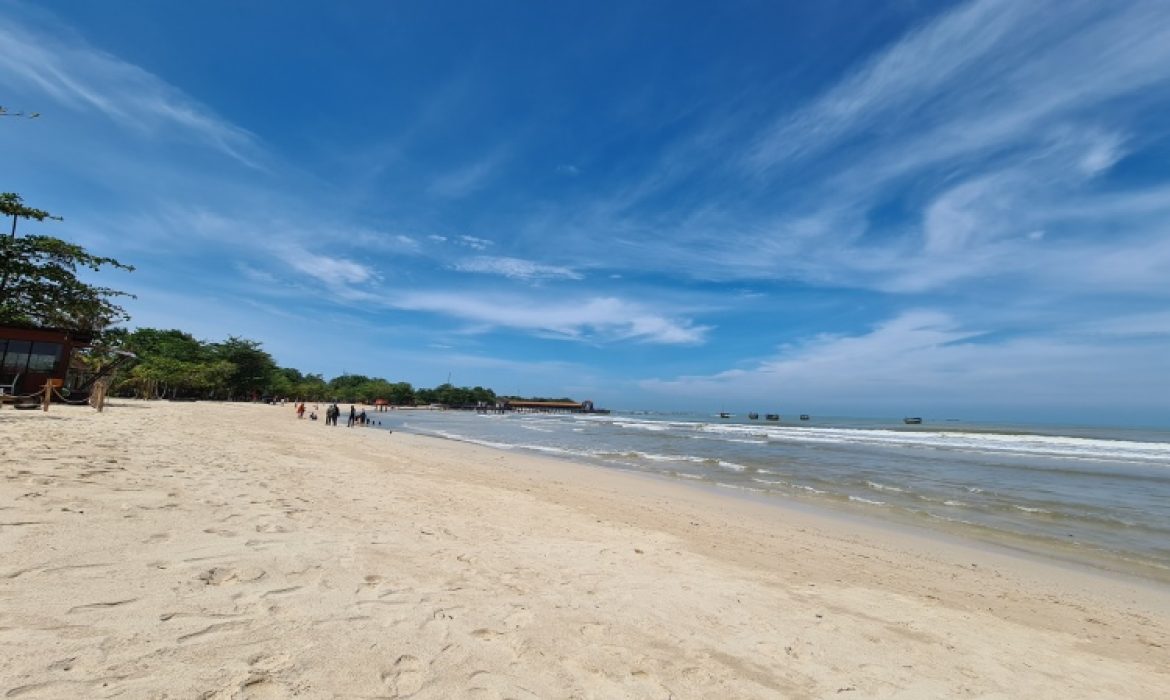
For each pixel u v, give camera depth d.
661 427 61.78
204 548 4.25
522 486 12.77
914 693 3.61
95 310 27.19
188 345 64.69
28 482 5.50
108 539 4.09
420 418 76.06
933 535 10.38
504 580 4.79
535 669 3.16
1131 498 15.23
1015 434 58.12
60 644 2.52
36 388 20.14
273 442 16.19
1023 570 8.13
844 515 12.00
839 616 5.09
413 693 2.66
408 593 4.03
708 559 6.89
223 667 2.57
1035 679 4.14
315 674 2.66
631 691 3.08
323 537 5.16
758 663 3.77
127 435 11.72
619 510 10.38
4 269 23.22
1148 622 6.15
